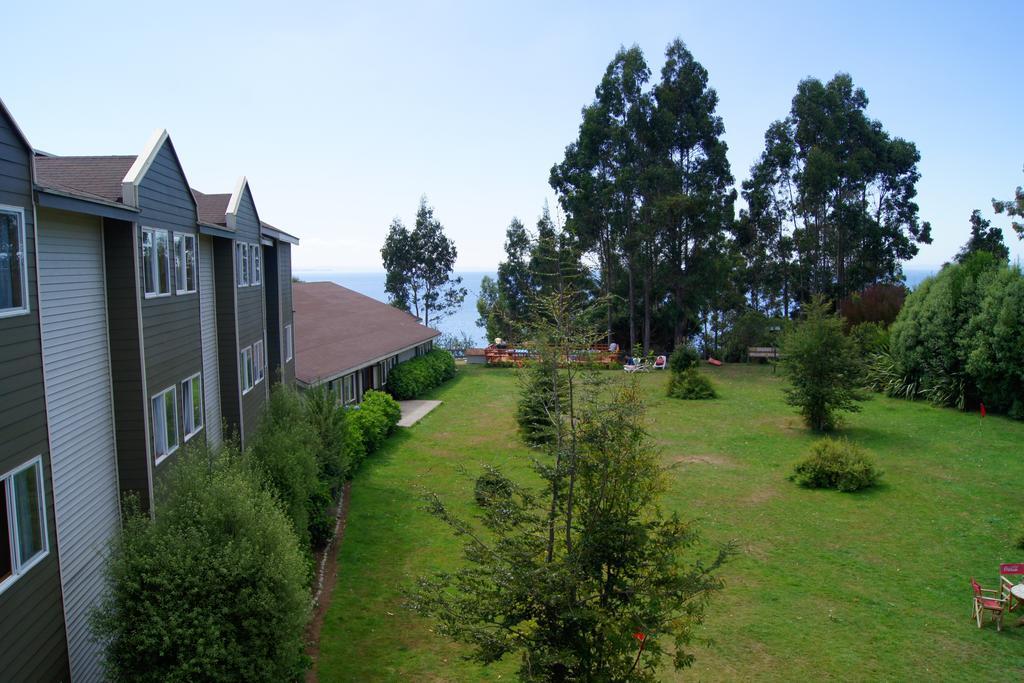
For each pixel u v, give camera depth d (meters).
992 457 21.55
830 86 47.97
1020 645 11.01
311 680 10.13
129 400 10.84
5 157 7.61
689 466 21.55
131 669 7.86
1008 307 25.98
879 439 24.08
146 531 8.48
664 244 43.72
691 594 7.36
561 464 7.54
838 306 43.72
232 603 8.20
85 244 10.05
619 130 41.81
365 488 19.62
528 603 7.51
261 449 13.40
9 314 7.66
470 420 29.05
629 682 7.32
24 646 7.83
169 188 12.40
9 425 7.63
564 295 8.39
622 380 8.09
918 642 11.16
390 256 58.50
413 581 13.51
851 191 47.53
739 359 45.38
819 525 16.44
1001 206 24.23
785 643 11.18
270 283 21.52
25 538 7.94
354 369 27.39
